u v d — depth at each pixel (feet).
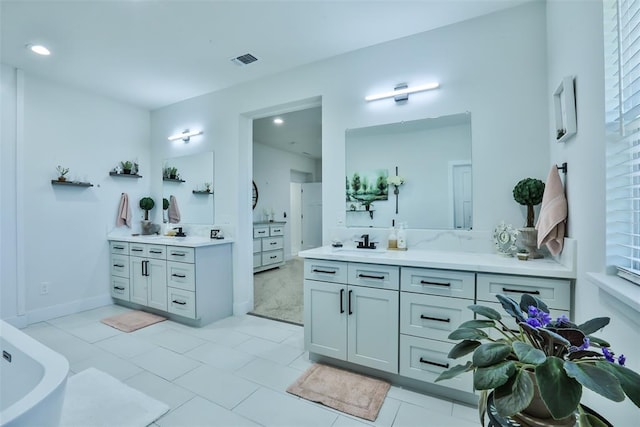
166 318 10.47
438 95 7.50
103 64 9.32
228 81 10.55
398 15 6.99
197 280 9.64
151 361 7.44
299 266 20.57
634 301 2.88
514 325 5.24
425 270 5.98
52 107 10.52
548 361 2.41
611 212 3.90
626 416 3.30
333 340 6.98
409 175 7.85
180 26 7.38
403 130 7.91
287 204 22.56
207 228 11.64
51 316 10.37
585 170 4.51
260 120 14.79
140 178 13.20
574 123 4.83
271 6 6.66
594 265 4.24
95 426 5.12
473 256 6.55
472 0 6.49
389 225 8.10
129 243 11.33
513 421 2.91
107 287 12.04
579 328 2.95
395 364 6.26
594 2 4.19
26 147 9.86
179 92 11.53
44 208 10.29
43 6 6.58
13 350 5.00
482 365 2.67
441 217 7.48
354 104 8.55
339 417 5.42
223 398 5.96
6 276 9.36
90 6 6.61
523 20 6.63
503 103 6.82
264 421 5.32
